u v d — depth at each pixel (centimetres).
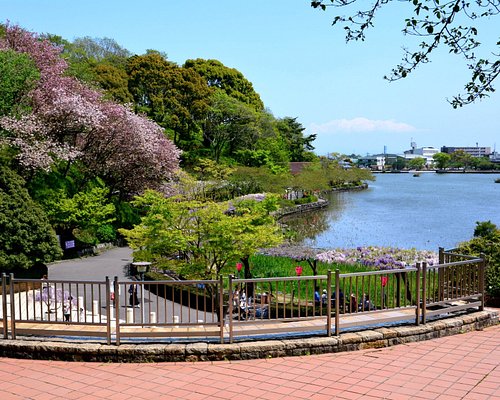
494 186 11000
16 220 1620
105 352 734
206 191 2609
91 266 2369
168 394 616
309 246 2898
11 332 786
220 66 6675
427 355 752
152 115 5344
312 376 668
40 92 2709
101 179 3344
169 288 1784
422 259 2292
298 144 8806
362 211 5878
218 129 5762
